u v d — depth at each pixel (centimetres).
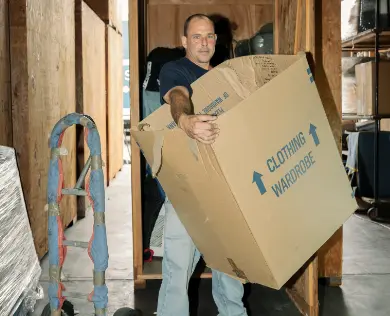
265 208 187
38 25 403
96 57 685
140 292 329
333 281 340
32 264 236
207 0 384
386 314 293
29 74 377
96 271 212
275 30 336
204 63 235
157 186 367
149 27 384
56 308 218
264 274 195
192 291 329
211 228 203
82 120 208
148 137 193
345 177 215
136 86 323
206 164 182
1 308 190
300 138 198
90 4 782
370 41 583
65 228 514
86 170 212
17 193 230
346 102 579
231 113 176
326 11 325
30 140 377
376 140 548
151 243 366
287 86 192
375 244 452
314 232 203
